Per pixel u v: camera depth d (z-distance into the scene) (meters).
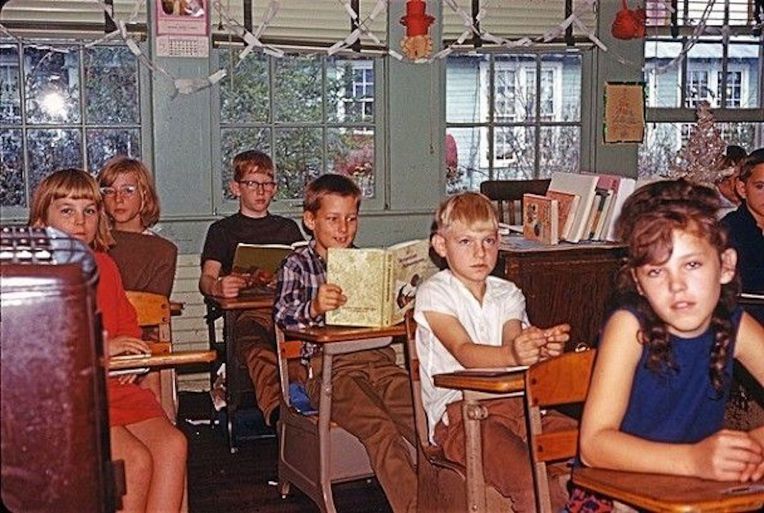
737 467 1.52
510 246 3.66
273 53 5.05
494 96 5.58
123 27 4.79
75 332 1.16
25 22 4.75
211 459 4.03
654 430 1.76
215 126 5.09
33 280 1.14
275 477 3.80
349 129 5.36
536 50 5.57
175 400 2.97
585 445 1.69
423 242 3.19
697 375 1.77
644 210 1.72
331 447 3.18
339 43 5.09
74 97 4.94
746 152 5.55
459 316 2.75
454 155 5.57
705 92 5.95
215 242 4.57
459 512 2.60
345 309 3.04
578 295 3.66
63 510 1.17
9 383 1.14
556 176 3.96
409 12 5.16
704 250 1.67
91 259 1.26
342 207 3.42
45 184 2.87
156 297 3.05
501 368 2.42
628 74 5.71
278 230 4.66
